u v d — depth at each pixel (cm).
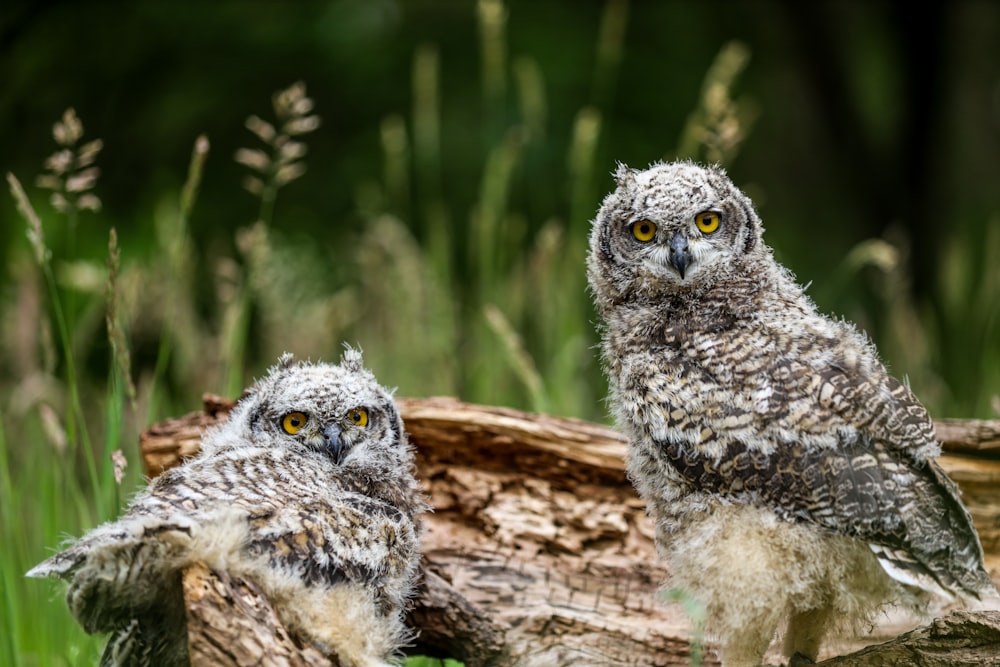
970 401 1358
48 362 993
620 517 941
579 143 1422
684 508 798
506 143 1864
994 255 1476
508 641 891
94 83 2148
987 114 2833
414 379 1365
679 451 793
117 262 891
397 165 1625
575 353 1305
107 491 898
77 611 690
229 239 1947
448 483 959
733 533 769
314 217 2028
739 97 2431
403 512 833
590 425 963
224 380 1052
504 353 1332
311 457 864
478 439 956
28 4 2088
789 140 2559
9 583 899
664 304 872
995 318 1451
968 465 935
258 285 1236
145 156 2111
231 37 2222
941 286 1898
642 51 2350
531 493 955
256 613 677
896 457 772
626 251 884
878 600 786
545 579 918
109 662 728
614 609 907
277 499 745
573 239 1366
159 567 677
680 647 890
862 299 2070
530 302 1420
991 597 763
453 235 1980
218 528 679
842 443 767
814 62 2414
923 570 743
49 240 1778
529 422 954
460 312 1523
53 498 996
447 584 873
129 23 2202
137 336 1352
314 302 1407
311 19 2258
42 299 1265
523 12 2289
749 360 802
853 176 2428
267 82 2180
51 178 970
